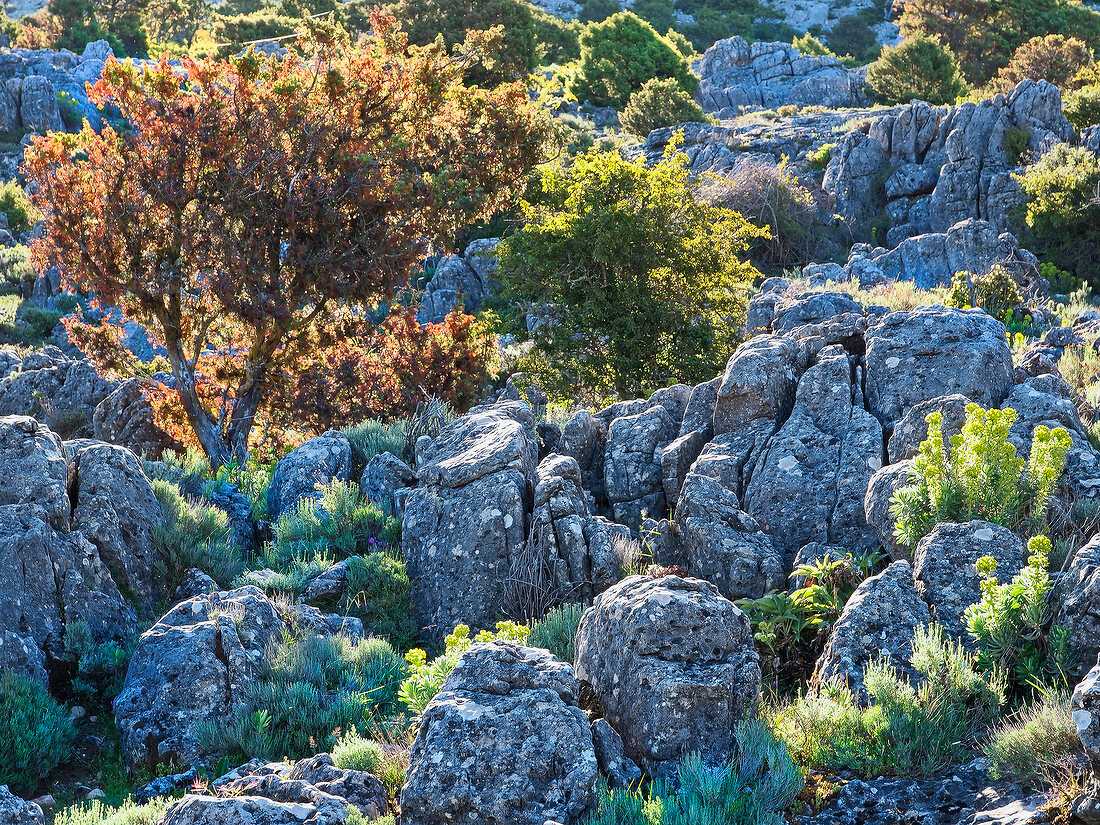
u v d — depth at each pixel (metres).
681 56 85.50
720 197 43.53
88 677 8.12
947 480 7.98
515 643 6.31
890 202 47.12
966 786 5.56
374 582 9.91
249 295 18.05
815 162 50.03
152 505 10.24
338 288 18.30
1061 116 44.72
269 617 8.62
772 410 11.27
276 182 18.06
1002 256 33.00
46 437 9.53
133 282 17.33
